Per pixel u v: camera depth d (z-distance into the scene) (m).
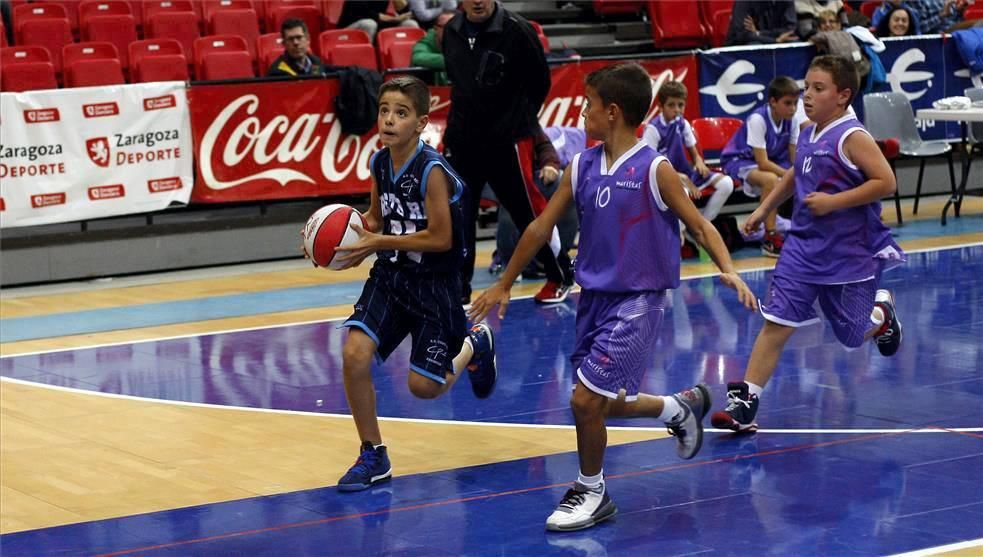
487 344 7.02
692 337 9.96
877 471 6.46
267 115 13.76
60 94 12.77
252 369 9.27
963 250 13.82
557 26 19.14
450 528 5.76
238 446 7.30
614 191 5.67
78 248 13.24
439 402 8.19
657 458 6.80
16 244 12.95
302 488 6.46
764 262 13.49
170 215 14.02
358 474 6.39
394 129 6.12
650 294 5.72
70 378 9.10
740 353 9.38
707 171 13.30
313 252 6.21
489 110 10.71
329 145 14.14
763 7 17.61
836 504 5.94
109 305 11.93
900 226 15.66
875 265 7.21
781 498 6.05
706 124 15.08
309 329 10.66
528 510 6.00
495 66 10.52
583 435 5.70
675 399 6.07
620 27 19.50
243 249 14.12
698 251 14.02
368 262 14.15
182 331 10.68
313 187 14.10
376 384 8.71
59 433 7.65
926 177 17.95
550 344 9.88
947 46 17.33
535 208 11.11
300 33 14.30
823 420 7.50
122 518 6.03
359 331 6.34
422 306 6.38
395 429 7.55
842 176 7.02
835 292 7.16
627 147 5.70
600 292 5.76
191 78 15.65
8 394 8.66
